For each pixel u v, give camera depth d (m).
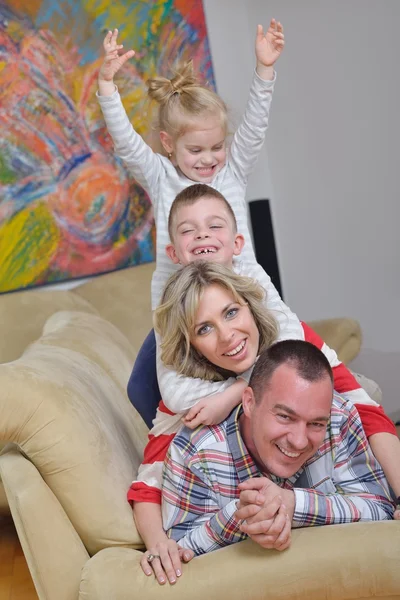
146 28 4.11
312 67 4.39
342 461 1.87
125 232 4.07
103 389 2.51
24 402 1.96
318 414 1.66
